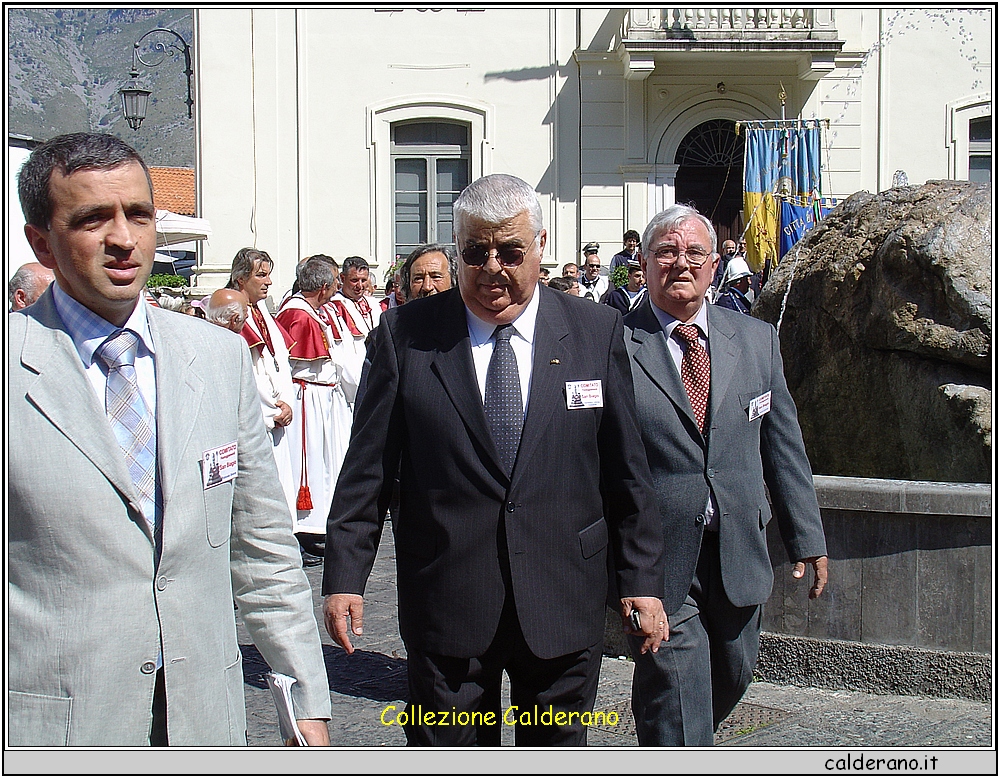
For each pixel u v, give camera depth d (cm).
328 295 820
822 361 650
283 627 273
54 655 235
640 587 325
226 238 1830
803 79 1834
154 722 247
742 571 367
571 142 1855
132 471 245
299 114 1828
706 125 1888
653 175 1859
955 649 488
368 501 322
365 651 580
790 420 389
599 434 327
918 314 593
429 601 313
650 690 361
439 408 314
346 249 1850
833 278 635
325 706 271
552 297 331
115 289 242
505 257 310
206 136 1816
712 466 366
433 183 1873
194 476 250
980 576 483
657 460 368
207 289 1812
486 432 311
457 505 312
